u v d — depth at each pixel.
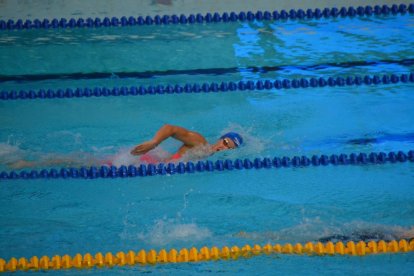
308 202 15.31
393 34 25.14
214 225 14.29
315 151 17.89
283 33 25.67
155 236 13.89
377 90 21.45
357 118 19.70
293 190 15.99
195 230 14.08
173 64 23.34
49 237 13.91
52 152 17.83
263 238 13.70
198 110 20.41
